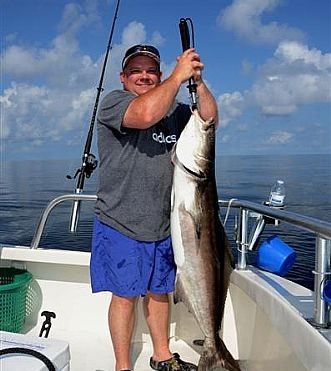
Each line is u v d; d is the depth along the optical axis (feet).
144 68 8.23
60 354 5.47
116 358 8.39
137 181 7.94
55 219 30.91
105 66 11.90
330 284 5.78
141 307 10.24
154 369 8.98
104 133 8.00
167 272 8.37
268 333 7.63
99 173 8.22
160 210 8.10
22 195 72.64
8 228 37.73
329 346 5.26
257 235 8.64
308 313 6.39
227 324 9.52
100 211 8.20
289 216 6.79
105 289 8.23
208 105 7.65
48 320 9.32
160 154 8.04
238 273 8.72
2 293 9.55
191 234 7.51
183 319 10.30
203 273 7.57
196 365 8.96
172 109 8.45
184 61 7.30
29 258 10.64
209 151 7.43
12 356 5.26
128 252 7.99
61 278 10.86
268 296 7.38
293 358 6.49
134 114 7.30
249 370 8.42
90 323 10.78
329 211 26.86
